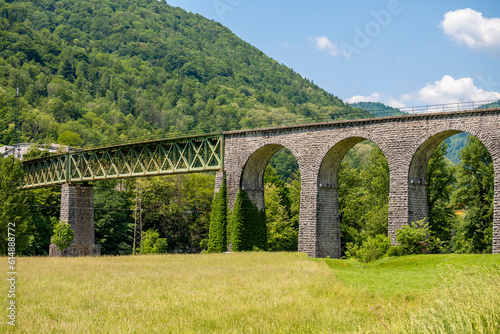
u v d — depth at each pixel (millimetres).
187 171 79750
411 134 61344
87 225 93750
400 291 37406
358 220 96500
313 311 30453
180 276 44969
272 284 40094
